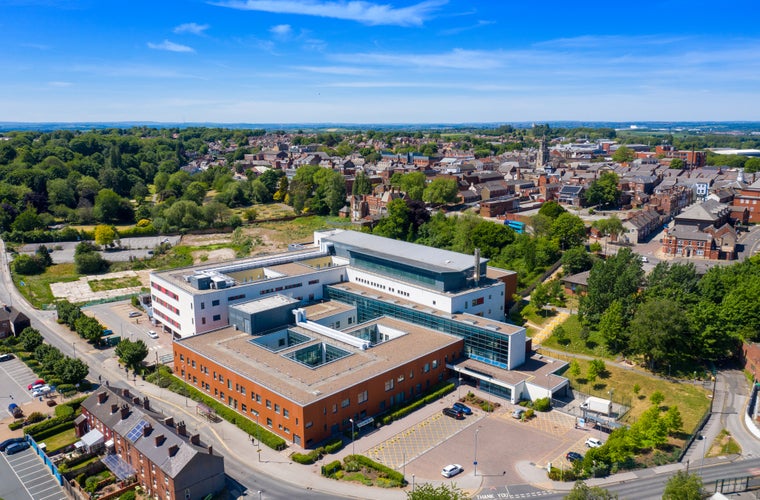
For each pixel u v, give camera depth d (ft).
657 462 287.69
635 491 263.29
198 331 422.82
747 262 500.33
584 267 542.57
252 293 448.24
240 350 370.53
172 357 427.74
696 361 400.47
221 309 432.66
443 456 294.46
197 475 254.27
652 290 439.22
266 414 320.09
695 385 372.17
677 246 615.57
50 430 319.88
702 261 588.09
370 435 315.78
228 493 263.08
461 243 634.43
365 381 326.03
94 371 407.23
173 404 355.77
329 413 308.40
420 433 318.04
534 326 468.34
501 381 360.28
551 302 499.51
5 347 443.73
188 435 281.13
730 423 327.47
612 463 286.05
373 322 425.69
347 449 301.02
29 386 383.04
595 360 378.73
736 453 296.51
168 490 251.60
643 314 385.91
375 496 261.03
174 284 452.76
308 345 380.17
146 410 295.89
